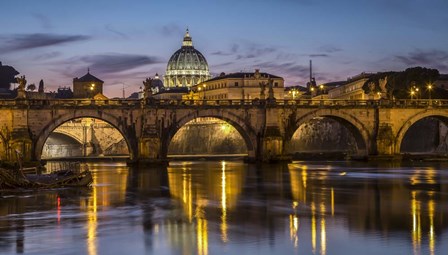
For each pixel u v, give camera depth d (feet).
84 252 152.66
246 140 483.92
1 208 222.07
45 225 186.29
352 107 492.95
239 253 149.59
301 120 483.92
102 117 448.65
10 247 157.89
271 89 486.38
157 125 457.68
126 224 186.80
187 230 176.35
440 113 507.30
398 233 169.48
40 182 291.99
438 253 147.84
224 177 351.05
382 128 496.64
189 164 520.83
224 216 199.93
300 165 461.37
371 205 222.69
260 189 280.31
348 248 153.17
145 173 393.50
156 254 150.20
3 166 401.90
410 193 260.01
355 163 480.23
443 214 200.23
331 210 211.00
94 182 322.34
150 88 471.21
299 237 165.48
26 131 428.15
